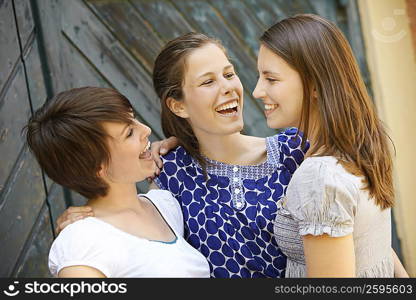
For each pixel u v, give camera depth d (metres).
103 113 2.11
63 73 3.52
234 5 3.84
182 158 2.67
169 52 2.52
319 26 2.21
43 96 3.46
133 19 3.66
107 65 3.61
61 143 2.09
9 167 3.39
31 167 3.43
